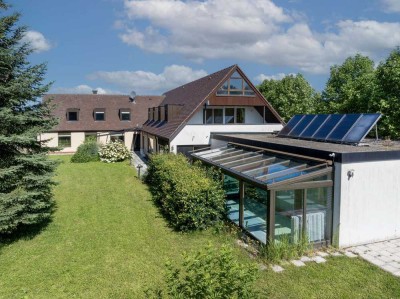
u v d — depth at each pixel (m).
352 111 30.41
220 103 24.20
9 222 10.96
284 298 7.79
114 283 8.59
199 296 4.76
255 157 14.52
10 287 8.45
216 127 24.30
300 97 49.94
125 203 16.17
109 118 39.09
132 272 9.18
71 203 16.22
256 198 11.96
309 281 8.62
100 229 12.59
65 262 9.85
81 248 10.86
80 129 36.81
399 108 24.45
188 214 11.93
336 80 42.09
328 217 10.98
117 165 28.31
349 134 14.11
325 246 10.95
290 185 10.26
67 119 37.06
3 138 10.59
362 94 28.88
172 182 13.51
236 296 4.64
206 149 21.19
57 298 7.95
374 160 10.97
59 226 12.95
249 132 24.78
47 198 13.09
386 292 8.09
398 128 24.56
